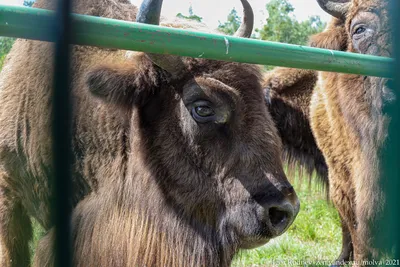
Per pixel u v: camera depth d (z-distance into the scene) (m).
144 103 2.19
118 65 2.17
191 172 2.13
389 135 2.50
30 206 2.48
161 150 2.17
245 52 1.68
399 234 1.77
